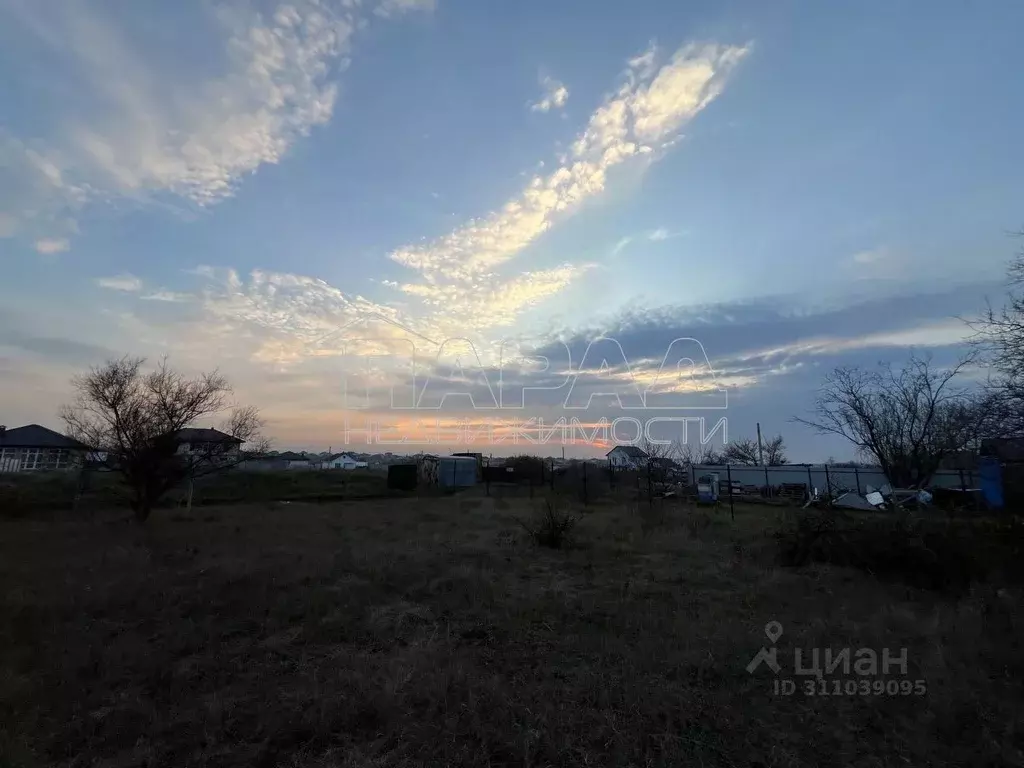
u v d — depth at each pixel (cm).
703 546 1141
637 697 405
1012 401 920
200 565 918
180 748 346
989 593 688
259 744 347
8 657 484
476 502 2291
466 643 540
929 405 2359
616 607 663
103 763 328
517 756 331
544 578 832
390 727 366
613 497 2444
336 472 3875
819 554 935
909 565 813
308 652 514
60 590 734
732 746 345
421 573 844
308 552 1030
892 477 2523
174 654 507
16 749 336
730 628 564
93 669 468
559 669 468
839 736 359
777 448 4759
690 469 3709
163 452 1566
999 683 436
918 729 368
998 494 1897
